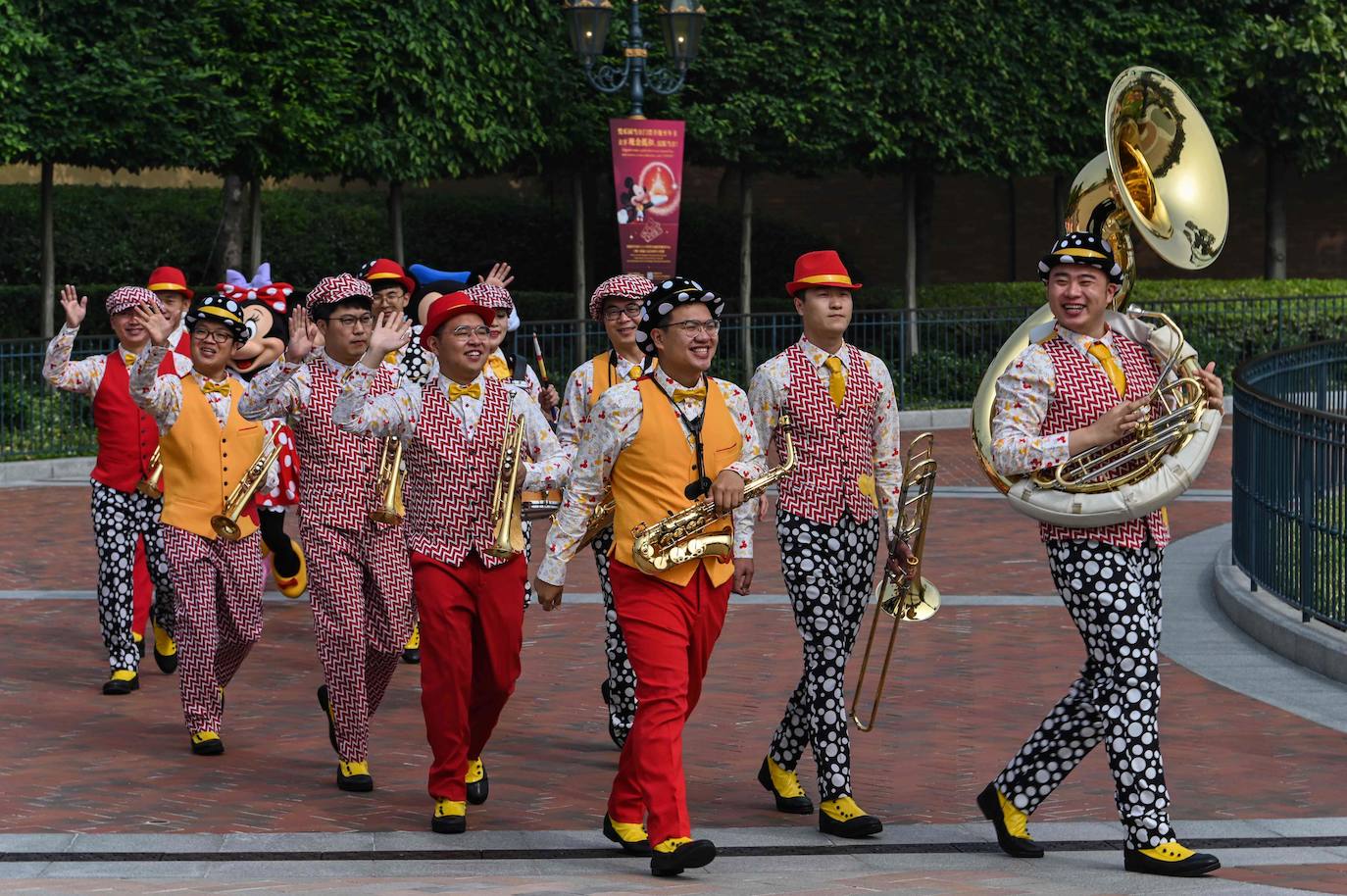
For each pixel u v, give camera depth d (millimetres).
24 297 28531
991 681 10375
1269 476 11867
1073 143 27844
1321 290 30828
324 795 7836
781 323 27422
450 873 6441
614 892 5840
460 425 7109
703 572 6656
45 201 24344
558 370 26016
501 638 7215
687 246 33969
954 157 27766
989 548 15633
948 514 17781
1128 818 6500
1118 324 6891
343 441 7855
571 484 6816
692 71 26469
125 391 10180
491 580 7160
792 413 7227
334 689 7883
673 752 6457
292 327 7840
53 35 22125
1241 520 12883
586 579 14039
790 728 7531
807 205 38031
